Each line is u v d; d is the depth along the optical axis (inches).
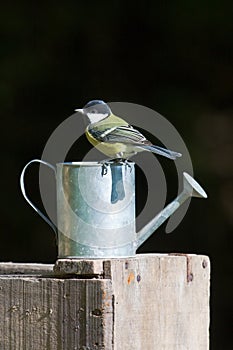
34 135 539.5
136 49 557.3
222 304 522.3
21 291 200.5
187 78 555.8
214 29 558.3
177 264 222.5
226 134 544.7
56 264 198.4
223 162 538.6
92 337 193.8
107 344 193.6
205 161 537.6
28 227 521.7
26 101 544.7
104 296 193.5
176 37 558.6
